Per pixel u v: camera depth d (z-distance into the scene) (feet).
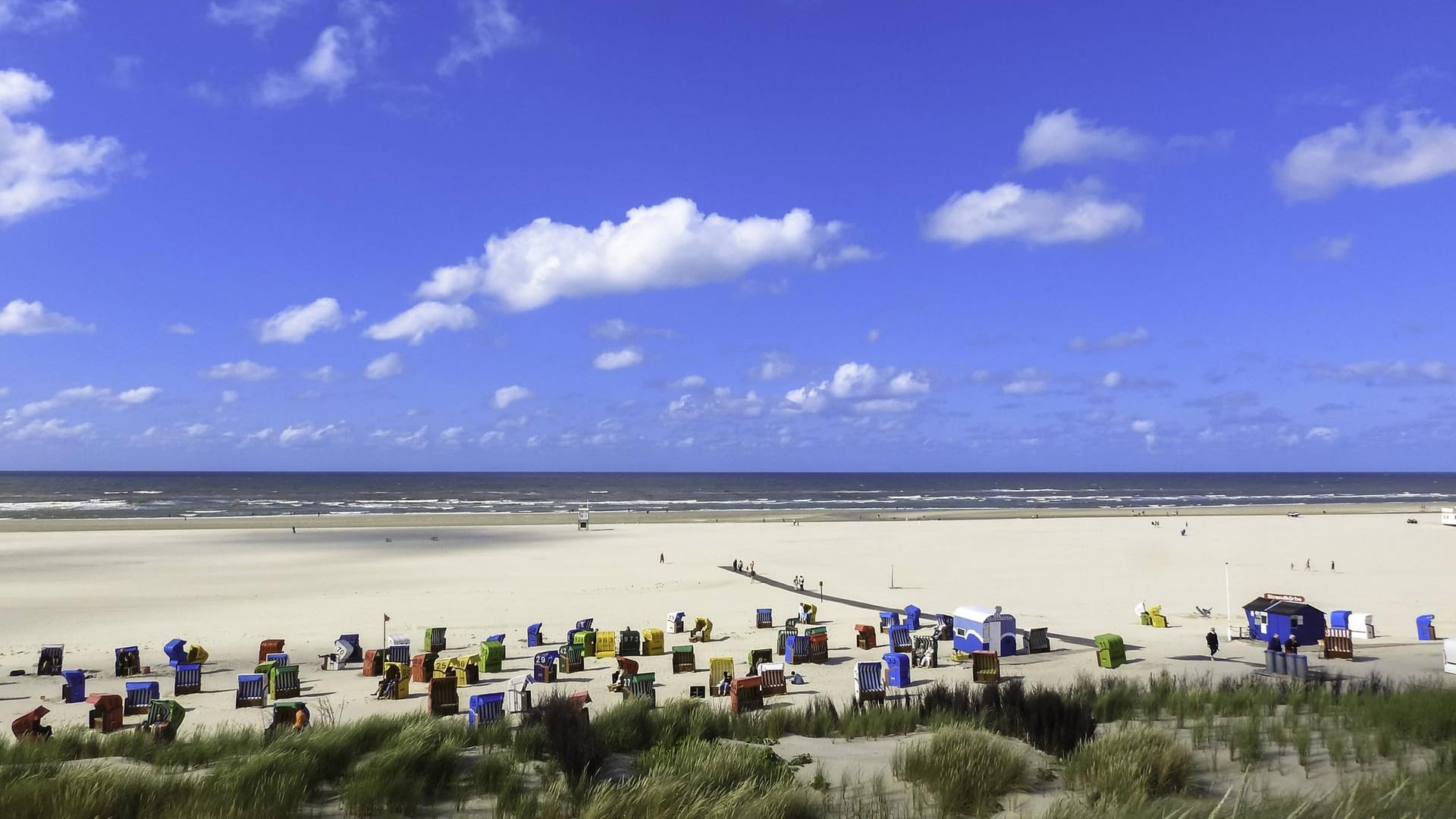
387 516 297.74
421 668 76.64
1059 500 462.60
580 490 554.46
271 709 64.23
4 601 121.08
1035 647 85.15
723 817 21.36
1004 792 24.86
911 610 103.91
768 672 67.67
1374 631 94.79
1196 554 188.24
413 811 23.63
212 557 179.01
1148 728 31.04
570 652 80.69
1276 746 31.19
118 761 34.55
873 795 24.70
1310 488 642.22
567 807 23.29
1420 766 26.78
